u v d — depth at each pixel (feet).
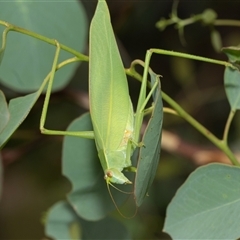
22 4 1.04
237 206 0.92
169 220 0.94
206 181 0.93
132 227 1.42
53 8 1.05
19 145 1.46
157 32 1.59
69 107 1.60
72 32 1.06
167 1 1.55
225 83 1.02
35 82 1.05
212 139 1.03
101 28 0.86
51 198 1.74
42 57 1.05
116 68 0.87
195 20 1.22
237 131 1.57
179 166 1.52
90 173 1.03
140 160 0.82
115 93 0.88
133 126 0.89
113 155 0.89
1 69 1.04
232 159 1.04
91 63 0.85
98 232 1.13
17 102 0.89
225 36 1.60
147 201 1.49
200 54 1.62
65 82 1.07
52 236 1.14
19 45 1.04
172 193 1.54
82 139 1.03
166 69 1.64
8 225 1.93
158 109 0.84
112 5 1.44
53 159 1.76
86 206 1.03
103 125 0.88
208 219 0.93
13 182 1.86
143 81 0.90
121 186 1.02
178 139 1.31
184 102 1.60
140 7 1.53
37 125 1.56
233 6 1.56
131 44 1.62
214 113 1.62
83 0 1.38
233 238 0.90
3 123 0.83
